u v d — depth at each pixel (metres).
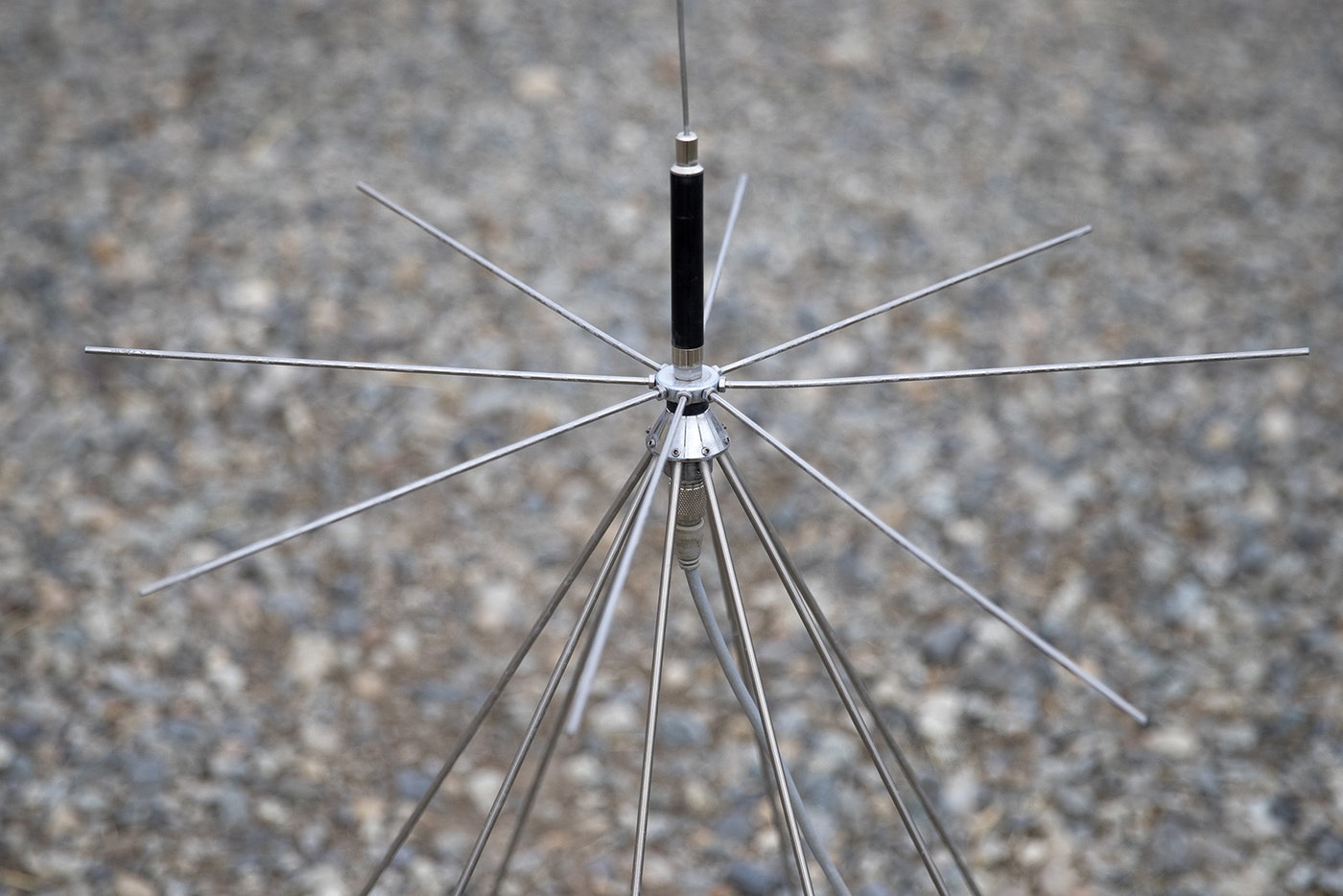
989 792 3.12
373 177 5.06
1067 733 3.26
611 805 3.10
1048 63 6.09
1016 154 5.50
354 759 3.16
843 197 5.19
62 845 2.86
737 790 3.13
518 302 4.59
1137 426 4.22
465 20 5.99
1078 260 4.94
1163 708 3.32
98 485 3.76
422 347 4.38
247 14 5.90
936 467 4.05
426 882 2.89
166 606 3.44
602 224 4.96
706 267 4.77
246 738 3.17
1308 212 5.23
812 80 5.86
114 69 5.47
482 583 3.66
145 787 3.01
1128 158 5.51
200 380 4.13
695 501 1.59
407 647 3.46
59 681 3.21
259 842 2.94
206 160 5.05
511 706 3.33
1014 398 4.32
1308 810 3.03
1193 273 4.90
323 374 4.23
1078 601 3.62
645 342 4.45
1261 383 4.37
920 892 2.90
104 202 4.77
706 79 5.80
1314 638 3.46
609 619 1.21
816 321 4.60
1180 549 3.78
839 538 3.81
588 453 4.09
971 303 4.71
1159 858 2.94
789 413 4.23
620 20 6.12
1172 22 6.44
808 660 3.45
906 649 3.48
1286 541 3.79
